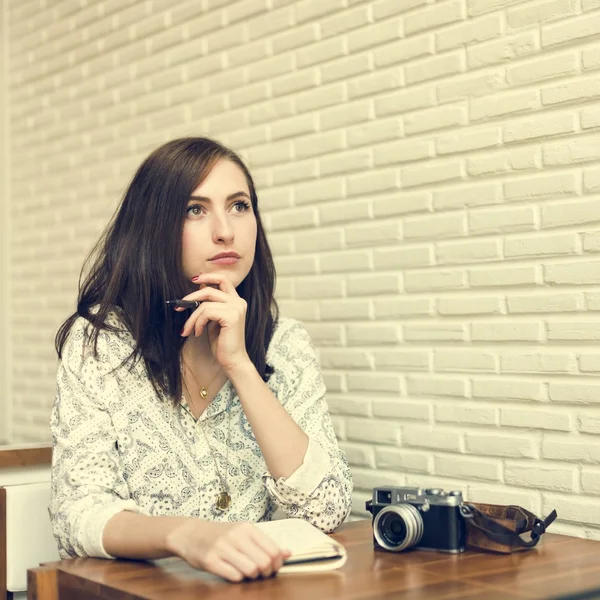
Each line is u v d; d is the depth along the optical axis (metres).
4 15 4.09
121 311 1.87
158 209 1.81
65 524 1.57
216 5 2.99
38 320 3.89
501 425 2.15
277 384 1.96
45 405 3.81
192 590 1.24
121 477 1.73
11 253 4.07
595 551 1.52
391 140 2.42
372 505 1.59
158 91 3.25
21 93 4.00
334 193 2.59
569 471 2.01
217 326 1.77
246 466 1.85
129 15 3.38
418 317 2.36
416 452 2.36
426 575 1.33
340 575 1.33
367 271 2.49
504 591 1.22
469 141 2.21
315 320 2.65
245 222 1.85
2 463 2.21
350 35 2.53
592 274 1.96
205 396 1.85
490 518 1.49
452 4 2.25
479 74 2.19
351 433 2.54
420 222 2.34
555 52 2.04
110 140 3.49
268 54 2.80
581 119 1.98
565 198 2.02
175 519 1.43
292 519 1.54
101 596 1.29
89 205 3.60
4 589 1.96
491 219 2.17
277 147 2.77
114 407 1.79
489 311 2.17
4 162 4.09
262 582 1.29
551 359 2.04
